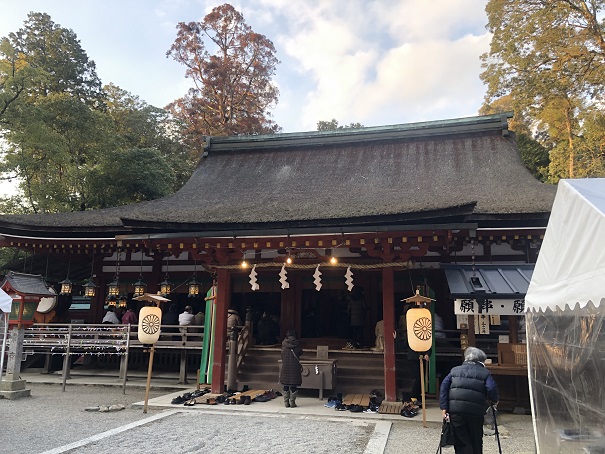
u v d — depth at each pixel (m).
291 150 20.00
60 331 12.85
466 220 10.53
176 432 7.68
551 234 4.82
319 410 9.43
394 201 11.81
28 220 14.64
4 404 10.25
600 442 3.77
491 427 8.30
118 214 15.09
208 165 20.02
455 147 17.64
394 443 7.11
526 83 28.38
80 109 24.55
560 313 4.69
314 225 10.25
